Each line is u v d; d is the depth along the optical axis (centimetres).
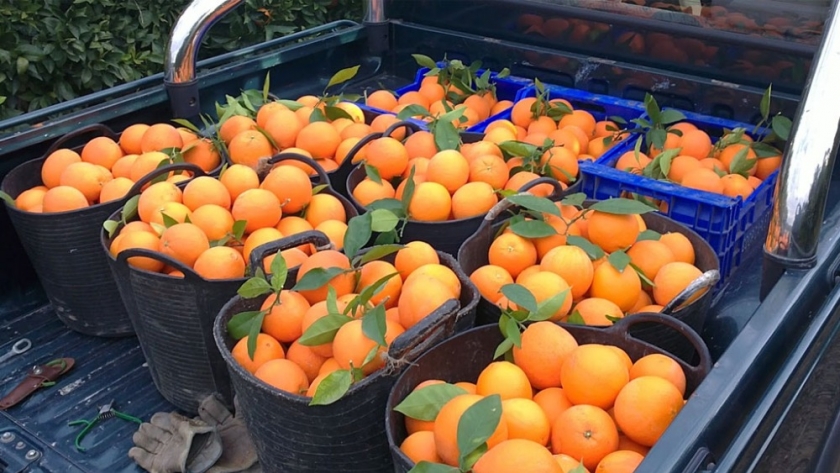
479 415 85
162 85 185
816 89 102
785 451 104
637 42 188
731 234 143
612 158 169
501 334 108
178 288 126
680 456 78
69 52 259
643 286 129
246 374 103
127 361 159
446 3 218
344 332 104
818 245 112
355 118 186
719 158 167
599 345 102
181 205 140
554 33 201
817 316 106
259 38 309
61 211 148
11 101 254
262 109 178
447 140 161
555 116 186
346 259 121
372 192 150
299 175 143
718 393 86
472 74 207
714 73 179
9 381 152
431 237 140
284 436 105
